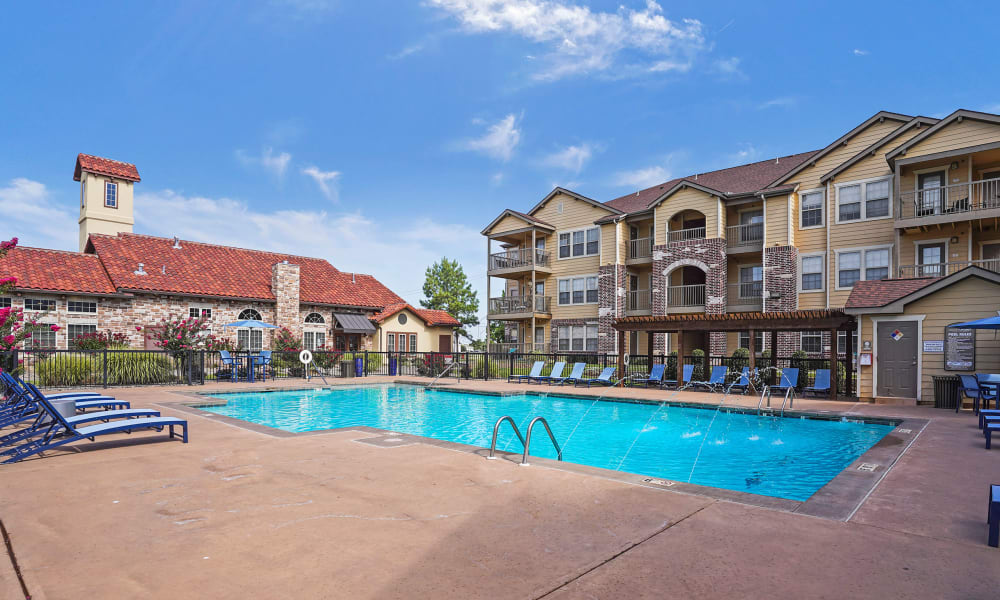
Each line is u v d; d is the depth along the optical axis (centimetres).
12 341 1348
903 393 1352
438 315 3625
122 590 287
